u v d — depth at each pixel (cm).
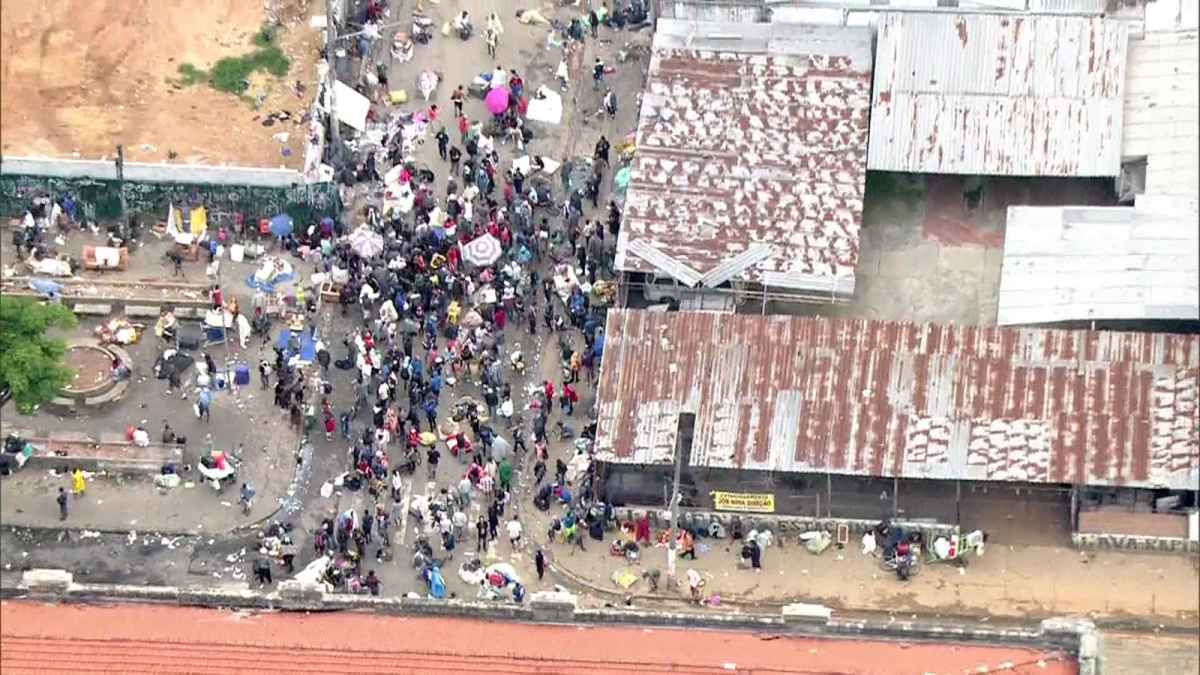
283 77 15838
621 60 15862
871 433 13225
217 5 16225
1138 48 14712
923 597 13000
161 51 15912
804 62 14788
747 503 13262
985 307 14162
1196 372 13312
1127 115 14475
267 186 14625
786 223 14075
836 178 14275
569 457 13625
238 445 13712
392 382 13812
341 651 10531
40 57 15788
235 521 13362
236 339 14188
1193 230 13825
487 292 14212
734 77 14725
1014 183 14700
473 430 13675
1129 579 13075
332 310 14325
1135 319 13612
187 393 13962
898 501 13338
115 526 13338
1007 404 13275
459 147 15288
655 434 13262
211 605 10819
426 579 12975
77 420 13812
